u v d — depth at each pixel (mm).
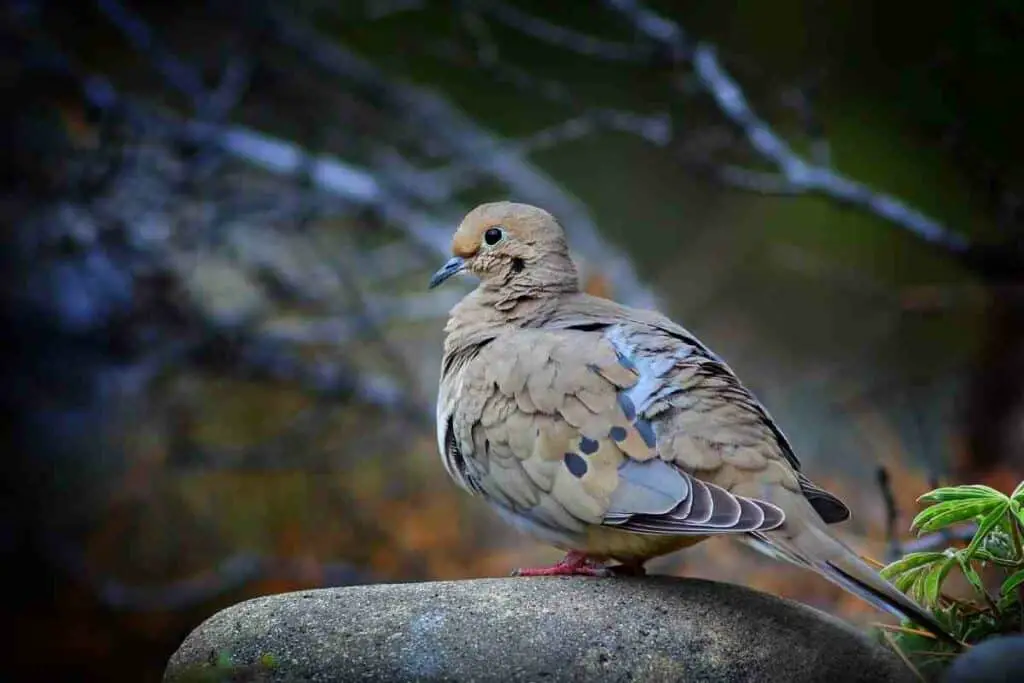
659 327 6715
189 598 11922
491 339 7082
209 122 13656
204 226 13688
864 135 14219
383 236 15156
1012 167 12625
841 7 14102
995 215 12016
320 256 13977
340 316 14000
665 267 15477
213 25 15148
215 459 13016
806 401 13312
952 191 13953
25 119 13461
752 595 6016
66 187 13289
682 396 6133
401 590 5977
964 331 13586
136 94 14922
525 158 15586
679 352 6363
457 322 7371
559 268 7316
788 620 5852
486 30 14695
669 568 11281
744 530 5500
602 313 7016
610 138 15758
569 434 6246
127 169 13484
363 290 14367
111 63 15016
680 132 13383
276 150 13727
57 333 13586
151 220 13656
